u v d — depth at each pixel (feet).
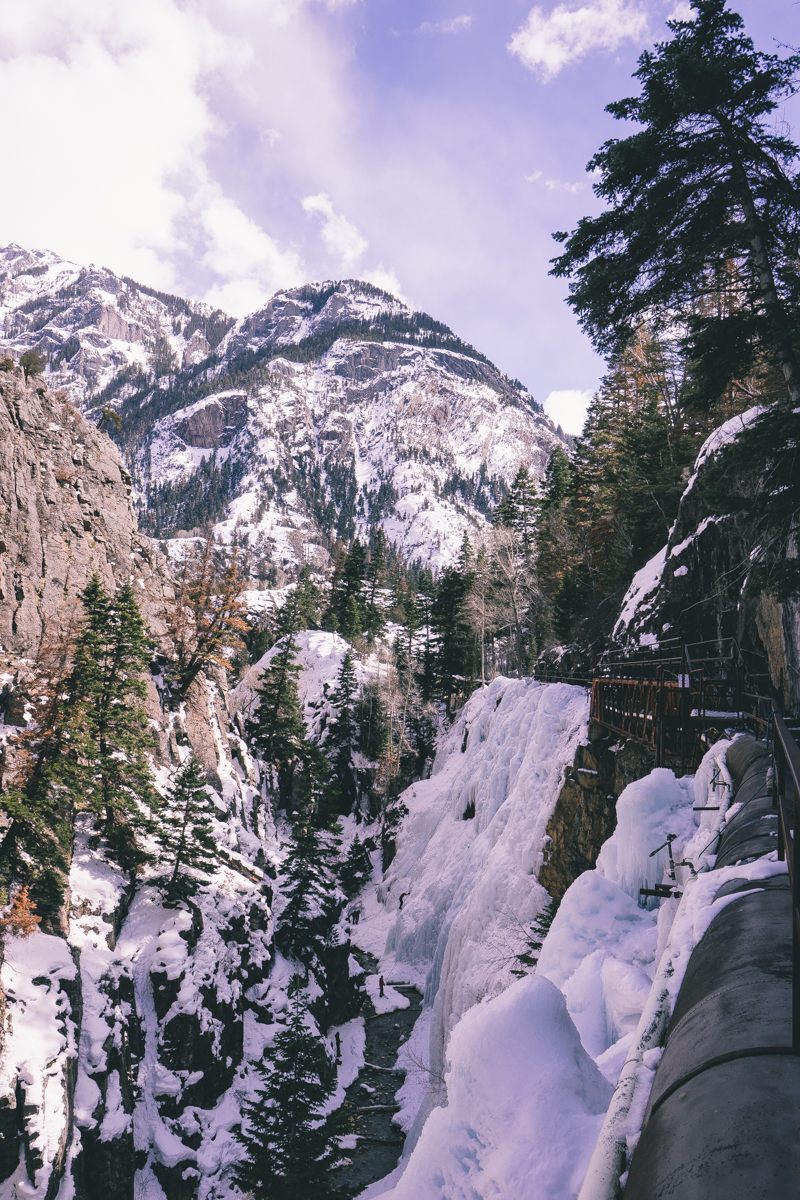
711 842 22.97
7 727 104.83
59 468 169.99
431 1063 94.43
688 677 51.65
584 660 128.47
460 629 257.14
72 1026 77.77
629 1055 9.76
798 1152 5.25
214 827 149.18
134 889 110.42
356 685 264.72
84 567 159.94
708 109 40.27
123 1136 76.18
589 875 38.34
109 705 113.60
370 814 239.71
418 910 151.33
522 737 128.77
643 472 117.08
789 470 35.24
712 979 9.52
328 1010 131.85
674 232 43.45
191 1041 92.89
